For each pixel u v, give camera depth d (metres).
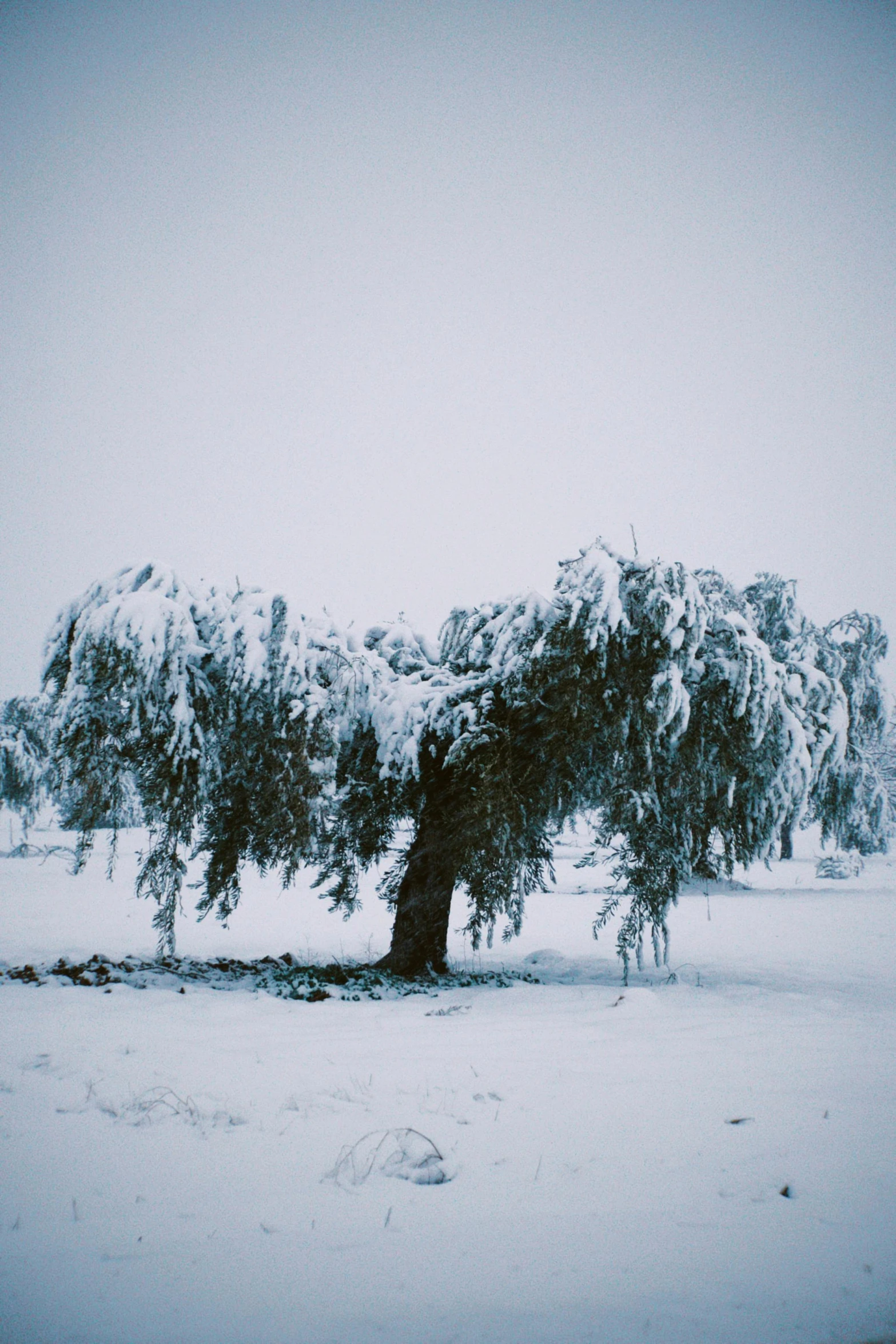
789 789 9.90
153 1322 2.50
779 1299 2.64
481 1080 5.15
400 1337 2.43
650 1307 2.59
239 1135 4.14
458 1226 3.17
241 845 10.93
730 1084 5.08
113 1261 2.88
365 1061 5.59
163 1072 5.11
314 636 9.59
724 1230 3.13
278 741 9.43
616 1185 3.55
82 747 8.93
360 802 11.29
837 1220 3.22
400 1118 4.42
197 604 9.34
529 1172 3.70
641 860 9.65
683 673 9.38
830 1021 7.16
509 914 10.67
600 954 13.93
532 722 10.16
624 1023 7.00
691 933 16.47
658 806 9.38
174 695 8.77
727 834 10.28
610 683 9.46
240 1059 5.52
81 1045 5.66
